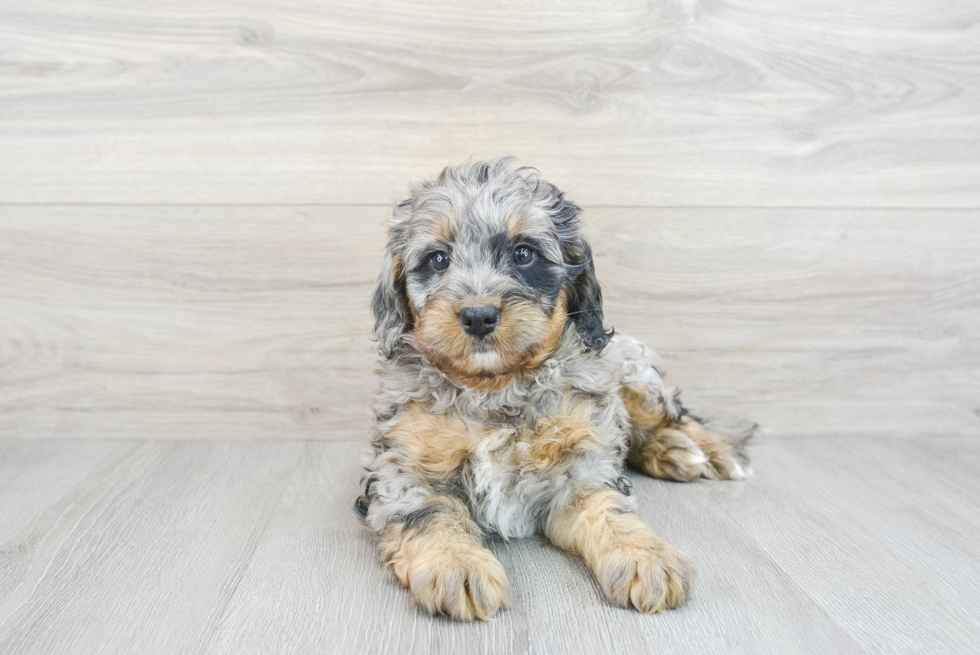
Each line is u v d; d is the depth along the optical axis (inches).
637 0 26.5
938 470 25.8
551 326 20.2
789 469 25.9
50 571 18.6
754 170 27.5
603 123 27.1
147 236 27.3
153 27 26.4
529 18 26.5
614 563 17.2
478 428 19.8
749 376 28.6
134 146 26.9
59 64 26.5
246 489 23.8
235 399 28.2
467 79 26.8
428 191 21.2
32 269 27.4
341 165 27.1
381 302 21.9
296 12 26.3
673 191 27.5
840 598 17.5
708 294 28.1
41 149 26.8
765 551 19.7
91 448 27.5
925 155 27.7
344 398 28.3
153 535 20.6
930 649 15.6
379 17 26.4
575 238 21.5
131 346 27.9
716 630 16.2
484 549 18.0
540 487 20.0
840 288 28.2
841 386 28.8
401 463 19.7
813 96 27.3
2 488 23.7
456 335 18.6
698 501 23.0
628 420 23.7
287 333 27.9
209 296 27.7
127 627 16.3
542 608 17.0
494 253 19.9
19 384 28.0
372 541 20.1
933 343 28.6
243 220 27.3
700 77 27.0
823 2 26.9
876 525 21.4
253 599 17.4
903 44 27.2
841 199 27.8
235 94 26.7
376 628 16.3
